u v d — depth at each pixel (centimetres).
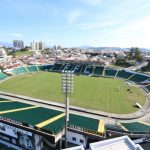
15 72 11725
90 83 9344
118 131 3650
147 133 3600
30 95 6900
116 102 6406
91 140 3350
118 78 11238
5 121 3572
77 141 3428
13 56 19162
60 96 6831
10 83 8912
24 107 4672
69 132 3450
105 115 5212
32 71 12900
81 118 4228
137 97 7169
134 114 5381
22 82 9200
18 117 3844
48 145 3247
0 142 3669
